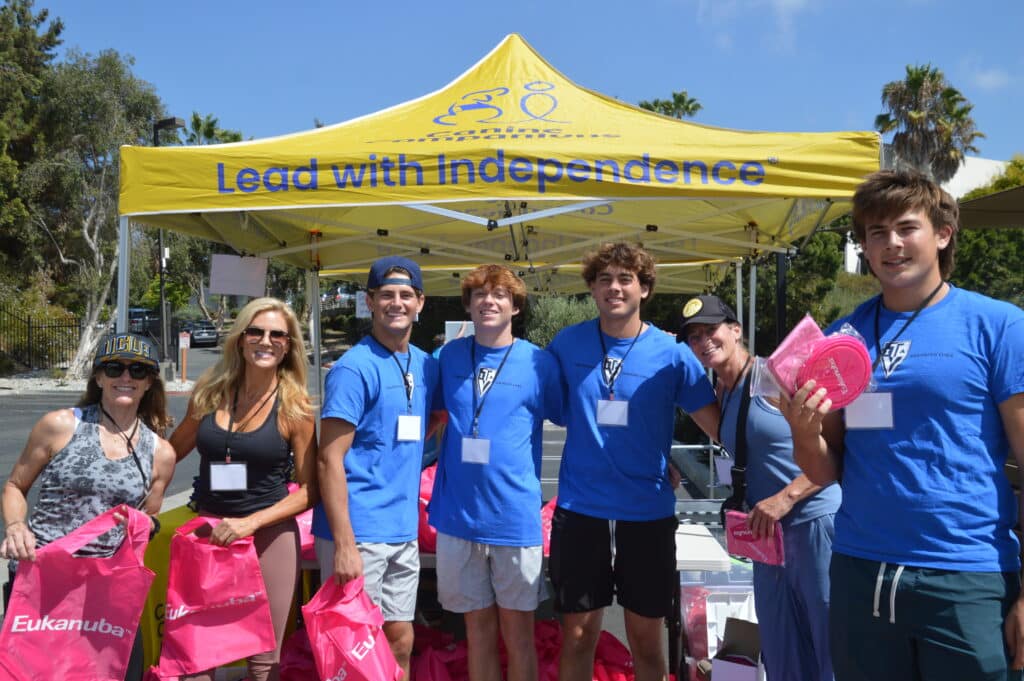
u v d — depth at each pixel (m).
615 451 2.79
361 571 2.66
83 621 2.46
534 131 3.96
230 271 4.69
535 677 2.85
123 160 3.71
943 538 1.76
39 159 26.67
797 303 15.66
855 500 1.92
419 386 2.90
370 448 2.80
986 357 1.78
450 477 2.88
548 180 3.57
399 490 2.82
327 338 36.59
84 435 2.61
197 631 2.61
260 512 2.75
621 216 5.95
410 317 2.87
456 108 4.47
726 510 2.77
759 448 2.70
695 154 3.56
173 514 3.46
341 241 5.21
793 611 2.71
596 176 3.55
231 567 2.62
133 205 3.70
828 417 2.04
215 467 2.77
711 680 3.04
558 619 4.13
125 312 3.73
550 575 2.86
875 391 1.87
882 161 3.56
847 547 1.93
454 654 3.34
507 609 2.81
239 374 2.89
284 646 3.44
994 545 1.75
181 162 3.69
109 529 2.51
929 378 1.80
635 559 2.78
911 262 1.86
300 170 3.63
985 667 1.71
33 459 2.60
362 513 2.77
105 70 27.33
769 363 1.93
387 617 2.83
